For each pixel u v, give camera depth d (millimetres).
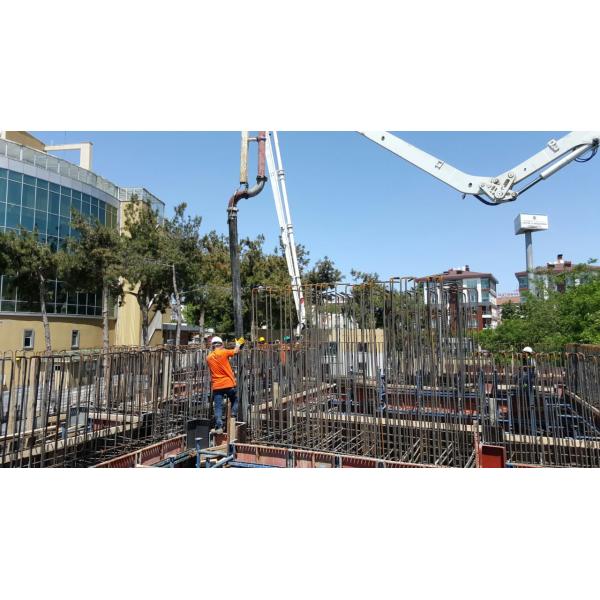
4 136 29375
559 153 9188
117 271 21562
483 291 60719
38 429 6957
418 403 6855
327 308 7398
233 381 8133
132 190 34219
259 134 8312
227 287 26156
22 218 25797
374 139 10188
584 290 15539
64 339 27828
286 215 12969
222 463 6781
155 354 7961
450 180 9789
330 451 6988
